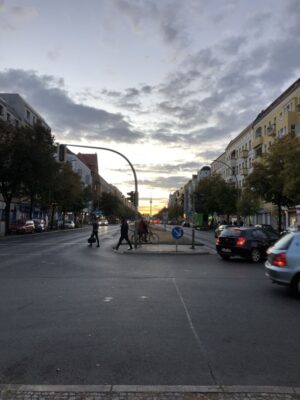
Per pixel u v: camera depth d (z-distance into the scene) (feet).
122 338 19.53
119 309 25.72
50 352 17.44
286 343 19.08
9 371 15.30
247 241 57.82
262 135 195.93
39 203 180.34
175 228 70.13
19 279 38.27
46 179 131.75
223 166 299.17
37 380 14.47
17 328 21.22
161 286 34.91
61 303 27.48
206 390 13.48
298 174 90.58
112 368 15.62
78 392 13.26
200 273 44.37
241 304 27.91
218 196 209.26
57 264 51.03
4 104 173.17
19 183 131.13
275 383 14.40
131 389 13.52
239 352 17.70
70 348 17.98
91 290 32.50
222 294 31.60
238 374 15.20
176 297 30.01
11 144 122.72
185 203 438.40
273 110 179.01
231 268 49.85
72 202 202.39
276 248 33.12
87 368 15.61
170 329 21.21
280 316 24.48
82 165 379.14
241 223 169.07
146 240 95.40
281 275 31.55
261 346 18.60
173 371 15.40
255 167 115.96
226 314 24.82
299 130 143.84
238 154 250.98
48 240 105.91
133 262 54.70
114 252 69.92
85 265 50.26
